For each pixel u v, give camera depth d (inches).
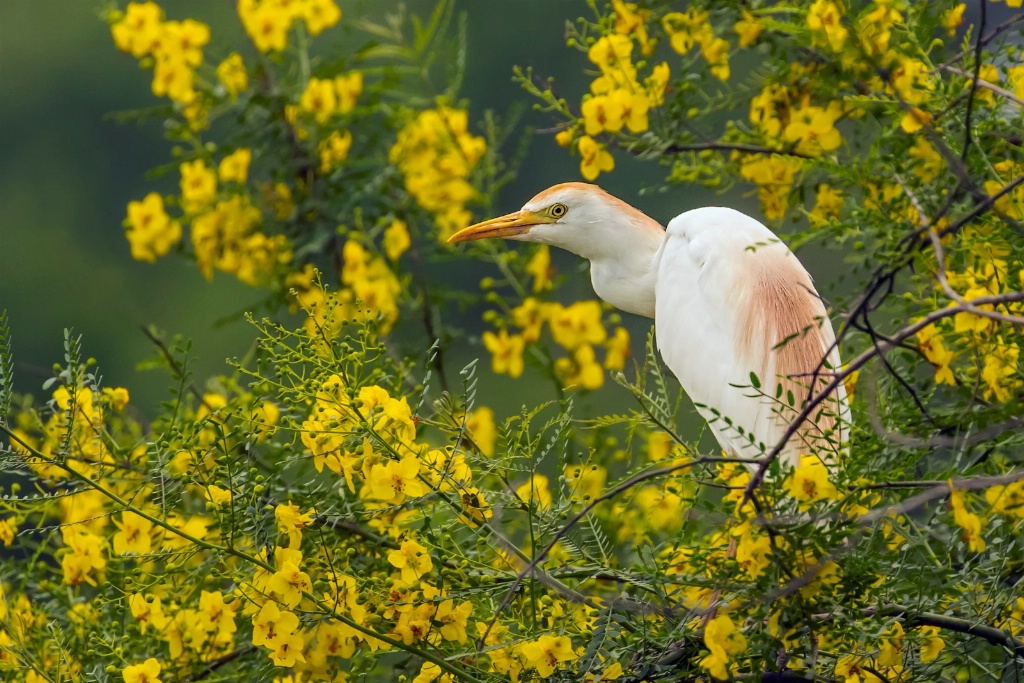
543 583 264.8
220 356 1123.3
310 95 466.9
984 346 276.4
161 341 354.0
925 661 259.0
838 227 292.7
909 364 312.5
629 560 337.4
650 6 367.9
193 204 474.0
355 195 464.4
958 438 254.5
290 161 474.0
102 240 1266.0
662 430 293.0
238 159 476.4
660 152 359.3
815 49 355.9
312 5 465.1
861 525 241.1
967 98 292.7
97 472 301.1
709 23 372.5
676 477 259.6
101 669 271.3
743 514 244.8
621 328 446.0
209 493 269.9
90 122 1318.9
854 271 325.4
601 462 371.9
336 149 477.7
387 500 272.8
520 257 466.6
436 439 341.4
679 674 252.7
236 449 290.2
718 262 365.1
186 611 290.4
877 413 264.5
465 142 477.4
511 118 483.2
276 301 463.2
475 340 464.4
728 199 649.0
